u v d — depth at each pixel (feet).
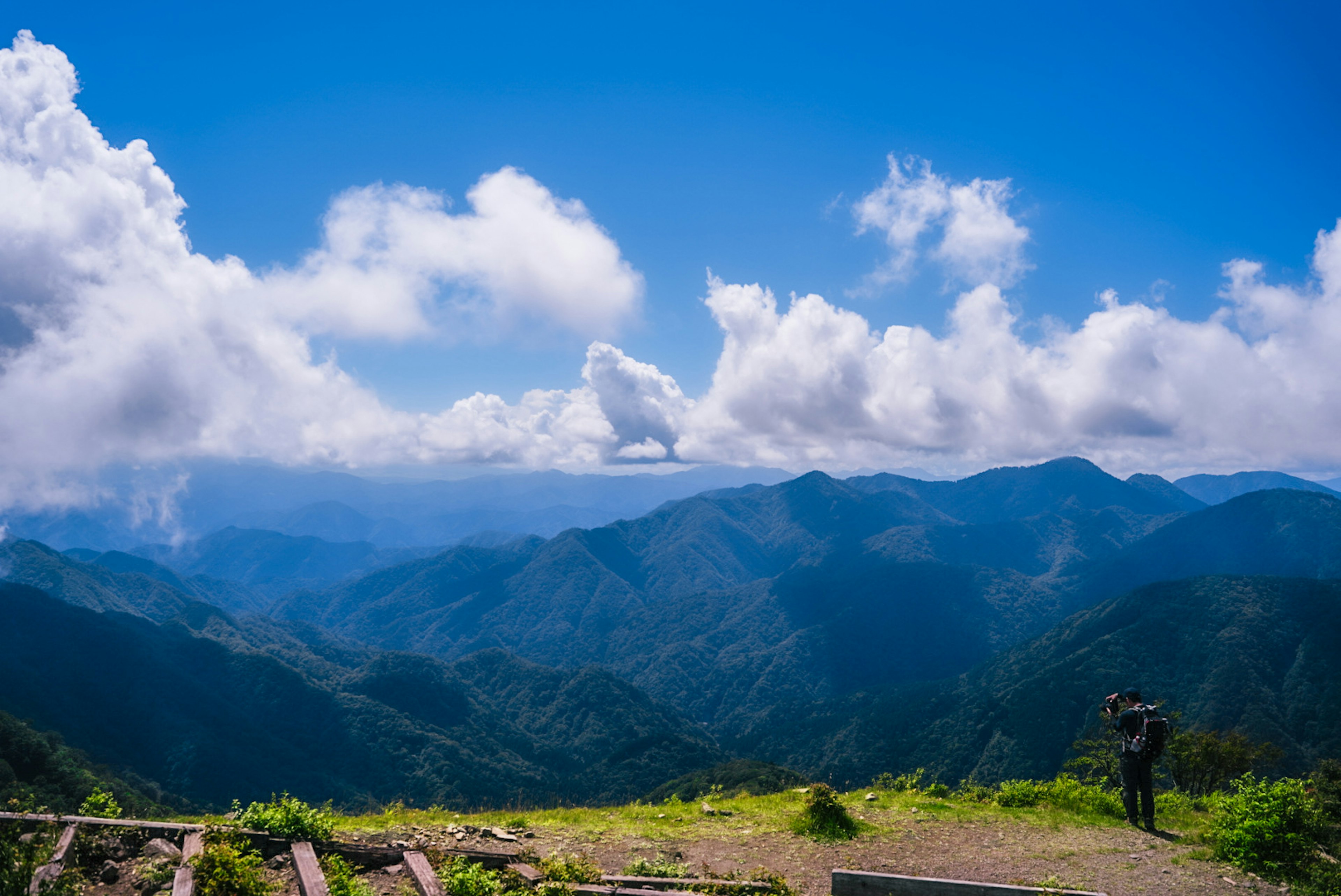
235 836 26.63
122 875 24.45
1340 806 32.63
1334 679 574.56
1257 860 30.42
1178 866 31.14
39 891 20.53
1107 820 40.88
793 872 30.66
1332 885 27.17
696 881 27.53
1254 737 526.16
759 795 52.65
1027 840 35.81
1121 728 40.16
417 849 27.99
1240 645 645.10
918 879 27.40
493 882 25.23
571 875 27.30
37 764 311.27
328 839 28.40
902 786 53.93
